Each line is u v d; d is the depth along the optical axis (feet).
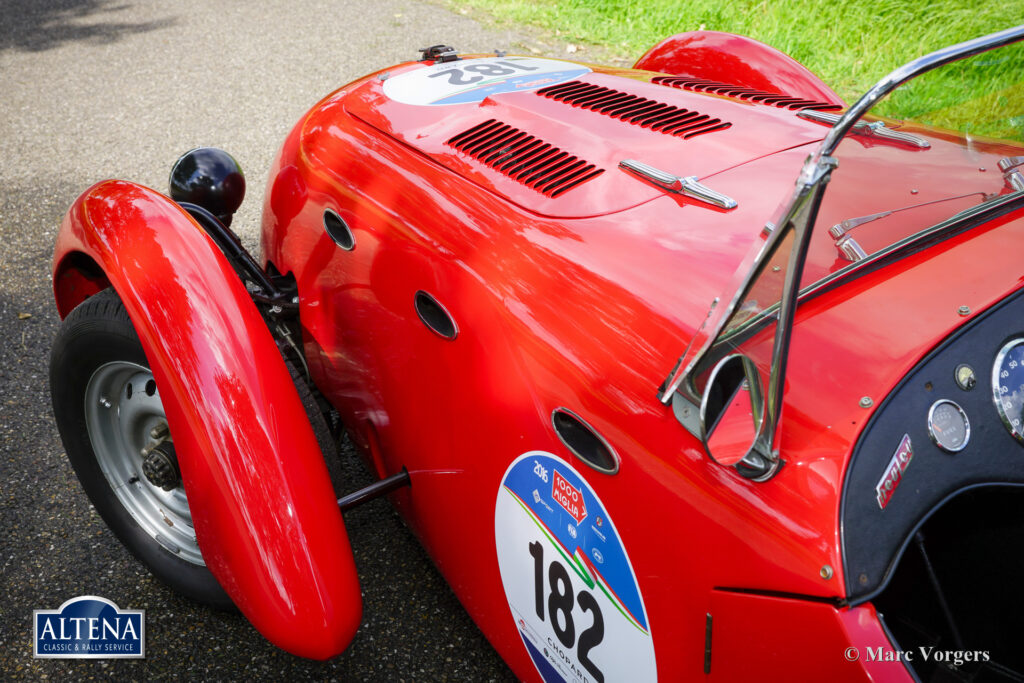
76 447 7.21
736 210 5.22
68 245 6.59
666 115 6.65
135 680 6.66
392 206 6.35
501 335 5.19
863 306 4.31
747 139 6.17
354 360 6.81
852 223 4.39
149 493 7.16
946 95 4.46
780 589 3.74
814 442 3.82
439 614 7.18
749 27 21.98
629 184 5.66
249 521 5.49
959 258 4.59
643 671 4.60
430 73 8.25
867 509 3.69
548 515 4.99
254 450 5.53
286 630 5.57
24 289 12.22
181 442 5.65
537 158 6.17
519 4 26.07
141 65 22.35
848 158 4.31
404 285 6.05
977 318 4.24
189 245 6.02
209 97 19.62
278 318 7.64
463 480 5.73
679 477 4.12
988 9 17.06
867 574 3.60
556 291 5.01
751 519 3.84
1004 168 5.26
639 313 4.59
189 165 8.55
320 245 7.06
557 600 5.12
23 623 7.19
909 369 4.00
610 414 4.47
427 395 5.93
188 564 6.98
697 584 4.10
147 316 5.74
